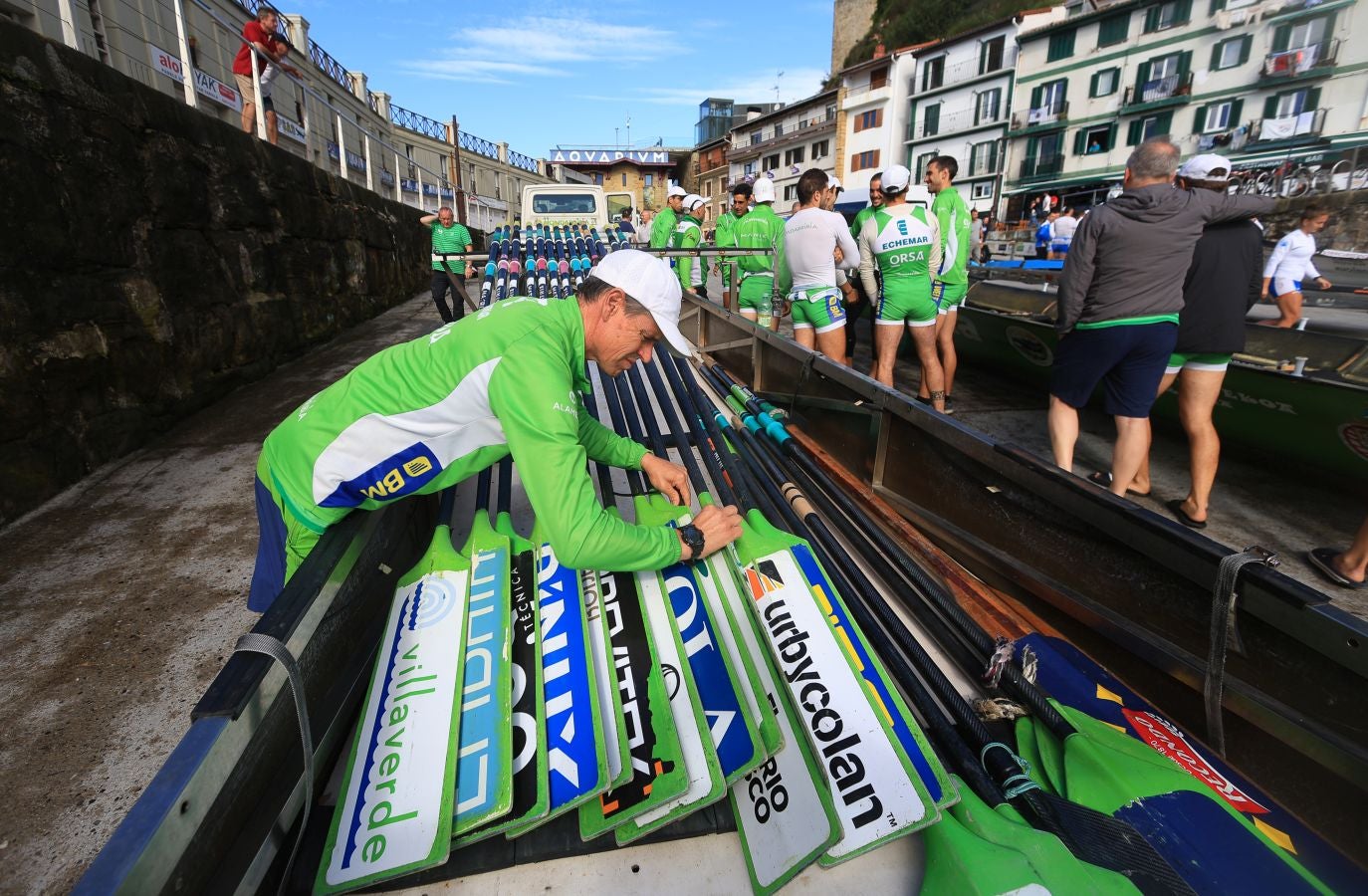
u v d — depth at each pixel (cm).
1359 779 123
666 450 312
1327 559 280
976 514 232
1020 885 111
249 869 105
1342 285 566
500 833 132
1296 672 132
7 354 290
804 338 507
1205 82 2381
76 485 327
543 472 132
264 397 463
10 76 293
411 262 1064
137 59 631
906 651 173
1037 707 153
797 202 471
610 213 1074
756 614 171
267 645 114
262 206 530
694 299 568
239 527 289
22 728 180
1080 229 282
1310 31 2080
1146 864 116
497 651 158
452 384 142
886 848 135
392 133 2245
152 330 386
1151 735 150
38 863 143
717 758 134
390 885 125
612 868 131
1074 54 2761
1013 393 550
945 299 495
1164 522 157
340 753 152
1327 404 319
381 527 186
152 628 222
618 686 150
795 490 256
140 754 172
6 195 290
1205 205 262
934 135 3425
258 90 586
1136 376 285
